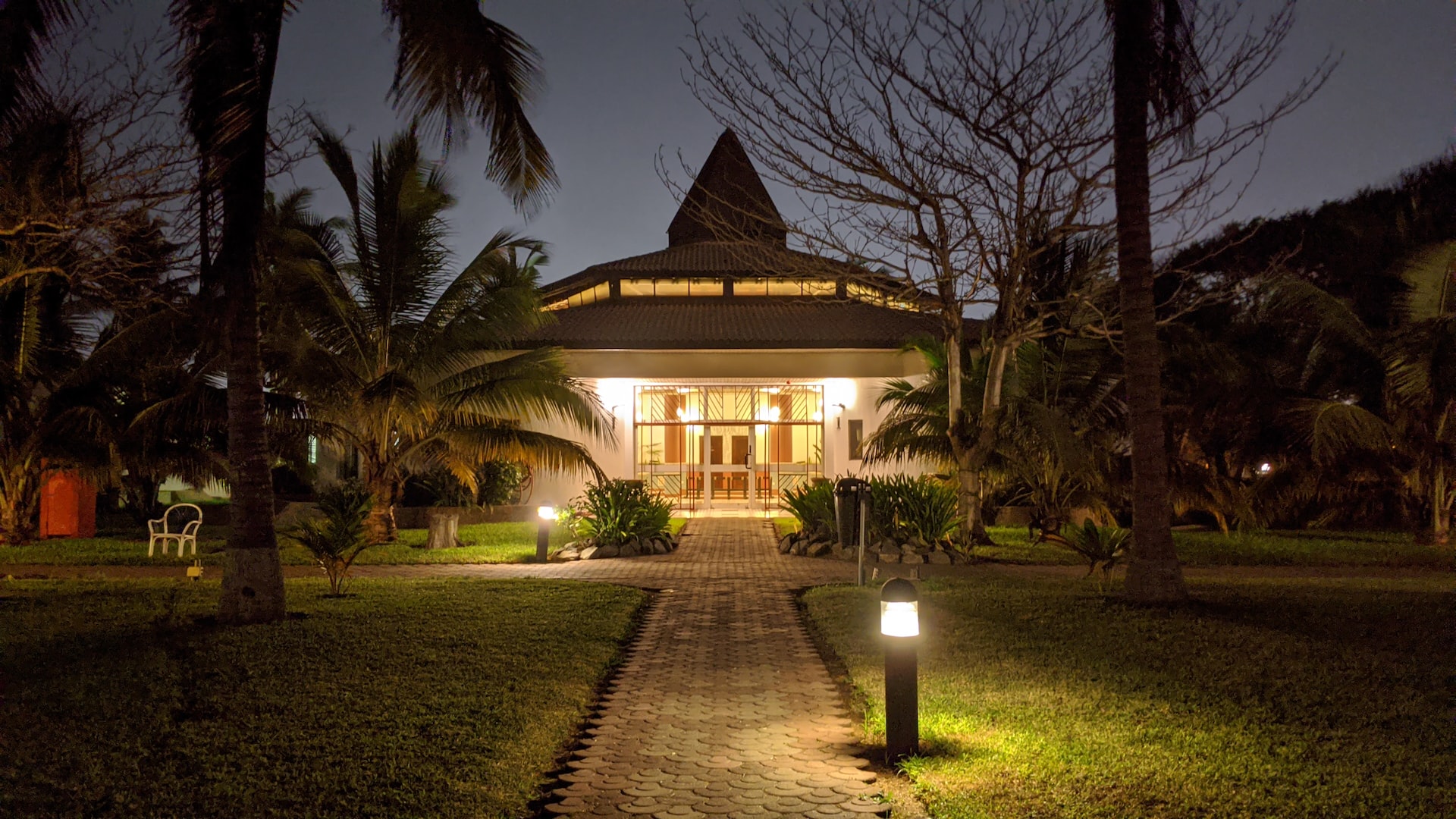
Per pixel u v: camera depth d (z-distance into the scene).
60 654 8.10
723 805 4.97
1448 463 19.28
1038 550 17.84
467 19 10.17
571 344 24.23
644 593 12.48
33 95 9.27
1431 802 4.79
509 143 10.90
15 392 18.30
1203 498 20.36
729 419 26.00
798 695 7.36
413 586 12.84
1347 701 6.67
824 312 27.52
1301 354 23.42
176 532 22.05
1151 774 5.24
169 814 4.70
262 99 9.45
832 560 16.44
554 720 6.42
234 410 9.76
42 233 10.03
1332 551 18.44
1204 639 8.76
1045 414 16.88
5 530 19.06
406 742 5.79
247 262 9.47
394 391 17.05
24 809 4.72
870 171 13.70
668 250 31.89
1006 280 15.23
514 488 25.02
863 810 4.89
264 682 7.18
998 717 6.42
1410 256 20.00
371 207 18.38
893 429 19.30
